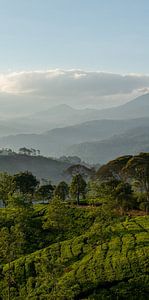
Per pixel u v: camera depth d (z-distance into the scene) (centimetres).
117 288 8381
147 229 10906
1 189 14725
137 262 9012
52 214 11831
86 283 8700
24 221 12238
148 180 14950
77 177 15612
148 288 8219
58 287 8606
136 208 13988
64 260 10081
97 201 14738
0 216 12975
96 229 10869
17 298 9025
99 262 9400
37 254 10762
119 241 10288
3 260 10888
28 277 9788
